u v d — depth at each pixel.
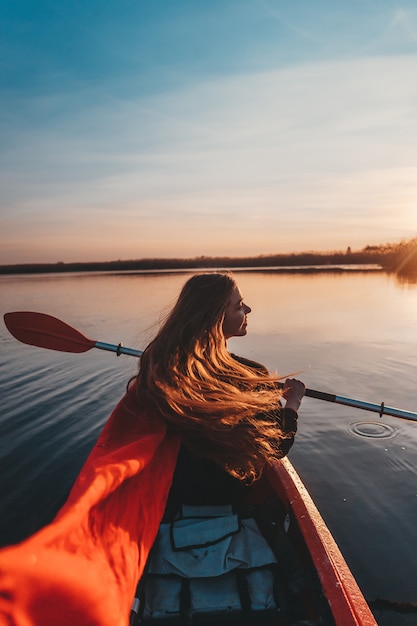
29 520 3.33
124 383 6.55
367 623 1.59
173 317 1.78
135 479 1.55
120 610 1.19
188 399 1.63
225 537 1.69
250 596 1.63
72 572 0.96
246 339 9.60
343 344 8.94
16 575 0.82
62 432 4.81
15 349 9.14
